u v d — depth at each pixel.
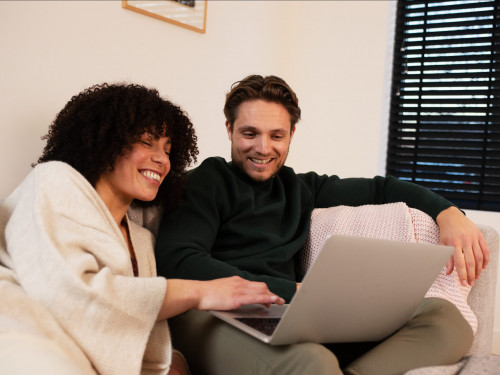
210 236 1.45
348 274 0.95
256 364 1.02
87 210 1.12
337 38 3.03
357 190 1.80
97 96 1.31
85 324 0.98
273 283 1.31
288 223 1.61
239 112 1.59
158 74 2.21
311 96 3.09
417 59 2.98
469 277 1.38
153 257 1.36
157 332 1.13
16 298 0.97
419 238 1.49
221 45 2.55
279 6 2.95
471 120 2.86
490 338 1.51
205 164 1.59
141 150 1.30
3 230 1.17
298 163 3.13
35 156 1.73
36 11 1.70
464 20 2.89
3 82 1.62
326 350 0.97
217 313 1.12
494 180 2.81
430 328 1.12
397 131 3.04
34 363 0.86
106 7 1.95
